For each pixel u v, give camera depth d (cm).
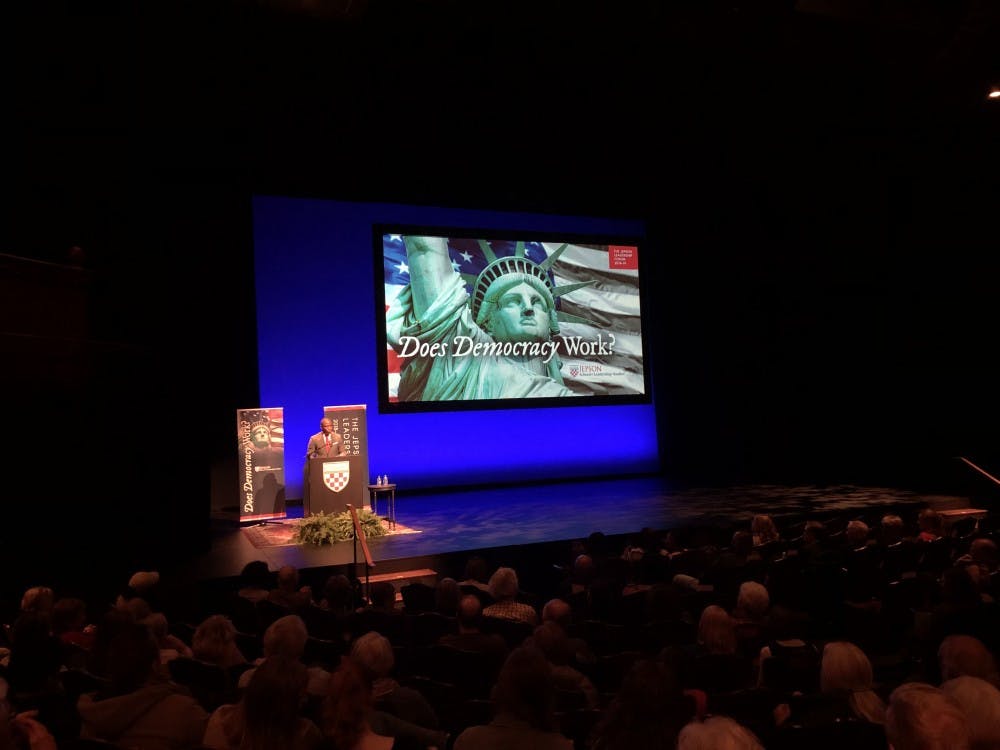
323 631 518
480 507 1206
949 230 1238
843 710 296
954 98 1107
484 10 980
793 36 1020
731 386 1576
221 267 1241
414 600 635
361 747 238
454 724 344
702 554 697
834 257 1405
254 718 216
